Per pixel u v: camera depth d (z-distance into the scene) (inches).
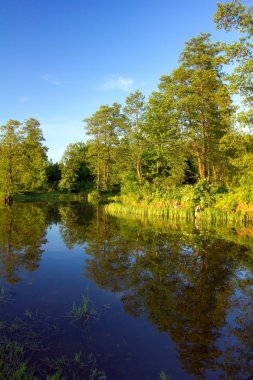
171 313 272.8
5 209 1125.1
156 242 563.2
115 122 1913.1
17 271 380.5
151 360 200.8
